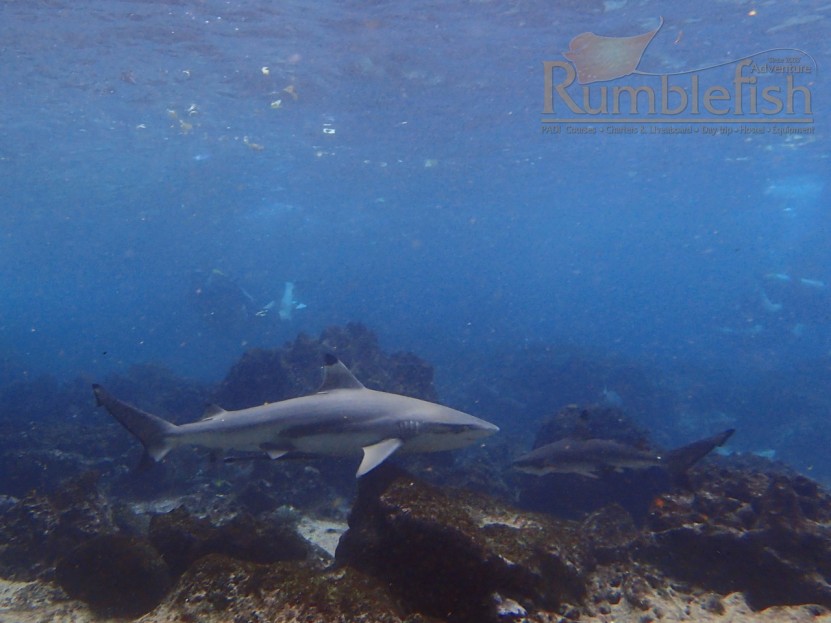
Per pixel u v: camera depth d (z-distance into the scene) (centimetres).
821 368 3603
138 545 658
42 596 631
